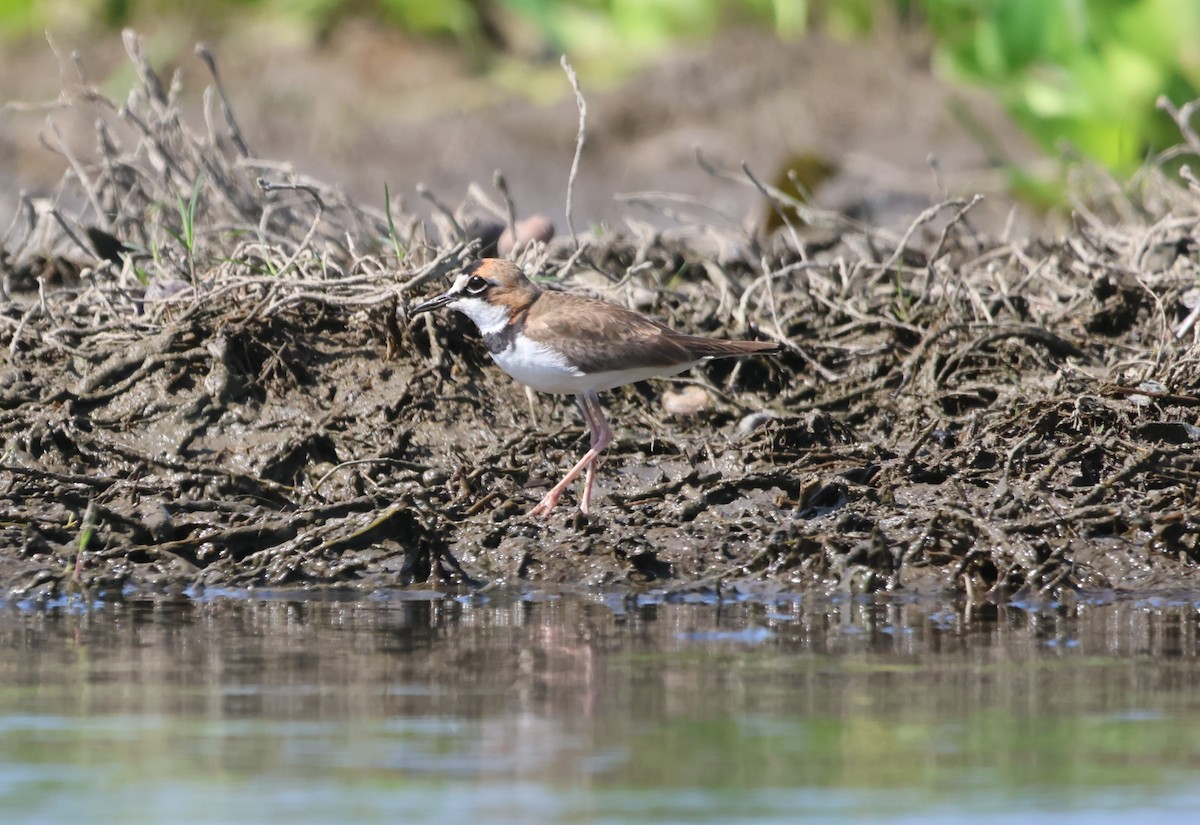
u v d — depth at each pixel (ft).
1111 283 47.83
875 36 86.74
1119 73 69.46
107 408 41.09
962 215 49.01
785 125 79.77
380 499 37.78
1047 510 37.24
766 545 36.40
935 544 36.60
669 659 29.25
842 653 29.89
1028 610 33.76
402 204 54.08
